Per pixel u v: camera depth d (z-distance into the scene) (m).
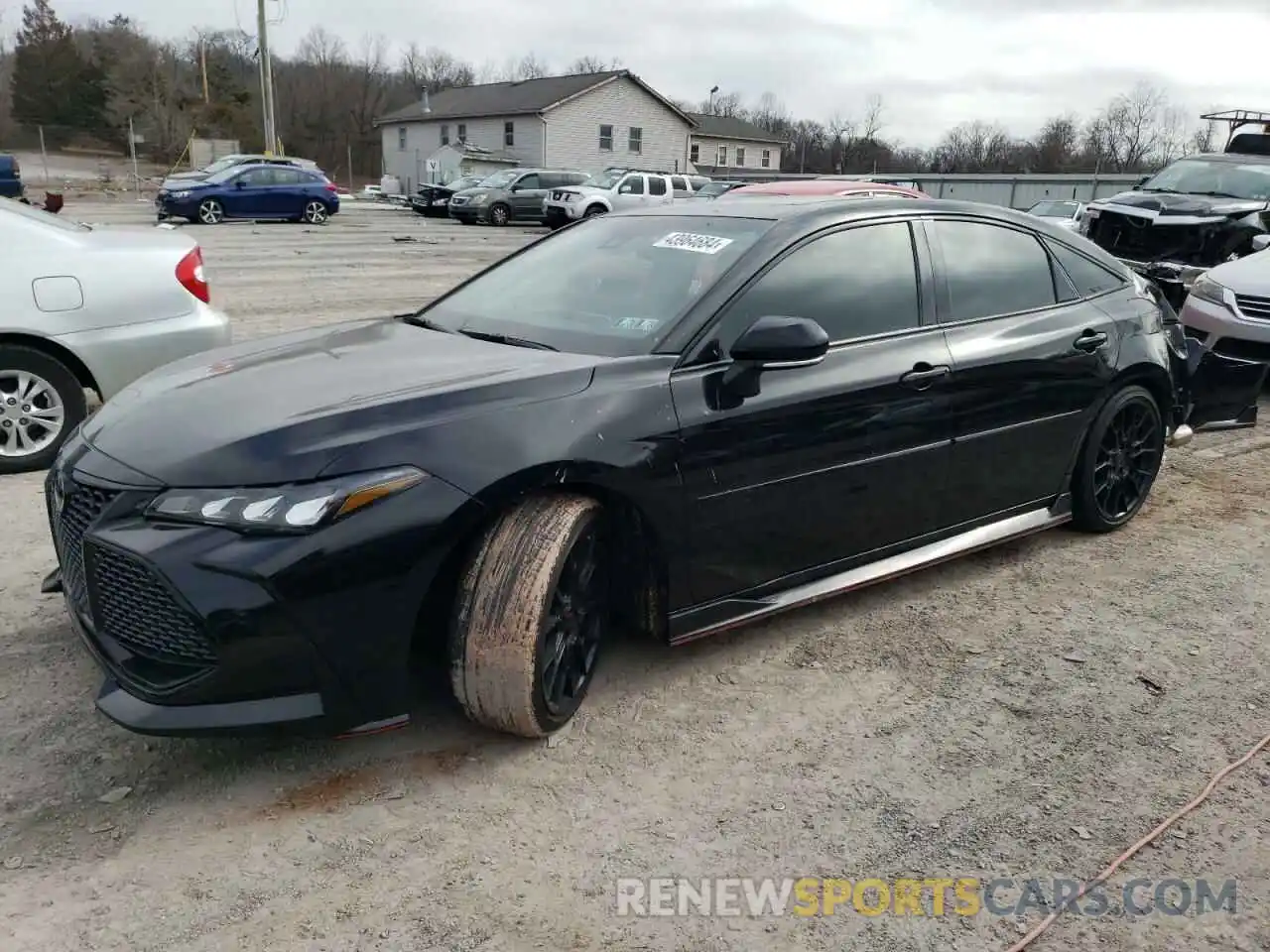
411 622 2.67
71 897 2.35
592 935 2.29
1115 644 3.79
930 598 4.16
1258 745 3.14
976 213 4.25
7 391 5.30
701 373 3.22
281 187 26.05
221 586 2.47
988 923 2.37
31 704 3.14
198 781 2.80
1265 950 2.31
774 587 3.53
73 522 2.77
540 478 2.81
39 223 5.36
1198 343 5.42
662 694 3.33
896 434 3.70
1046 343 4.25
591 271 3.80
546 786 2.83
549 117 49.25
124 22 77.62
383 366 3.16
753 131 66.44
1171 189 12.48
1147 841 2.68
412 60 96.88
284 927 2.29
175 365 3.51
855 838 2.66
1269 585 4.37
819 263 3.62
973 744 3.11
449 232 25.48
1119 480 4.84
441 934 2.28
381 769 2.88
